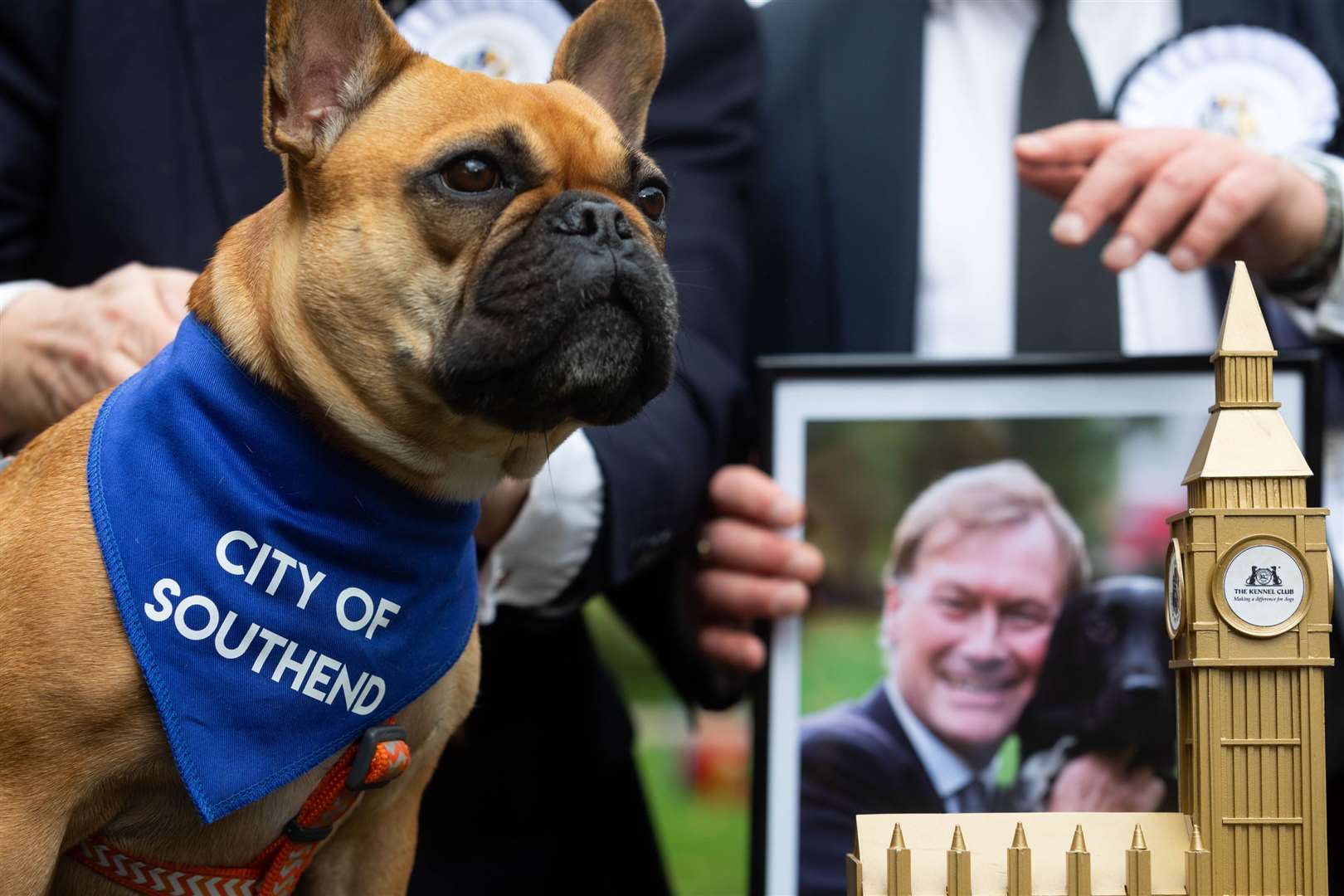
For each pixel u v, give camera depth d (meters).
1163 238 2.56
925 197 3.07
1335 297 2.61
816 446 2.54
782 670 2.46
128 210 2.51
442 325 1.69
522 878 2.64
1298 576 1.36
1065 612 2.37
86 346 2.10
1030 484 2.44
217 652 1.53
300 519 1.61
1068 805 2.29
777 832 2.38
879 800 2.37
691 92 3.03
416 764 1.91
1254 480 1.37
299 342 1.67
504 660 2.66
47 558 1.54
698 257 2.82
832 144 3.15
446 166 1.70
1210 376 2.40
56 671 1.50
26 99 2.62
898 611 2.44
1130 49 3.11
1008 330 2.98
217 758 1.52
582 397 1.71
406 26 2.82
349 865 1.96
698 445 2.60
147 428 1.59
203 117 2.55
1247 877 1.34
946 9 3.16
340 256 1.68
